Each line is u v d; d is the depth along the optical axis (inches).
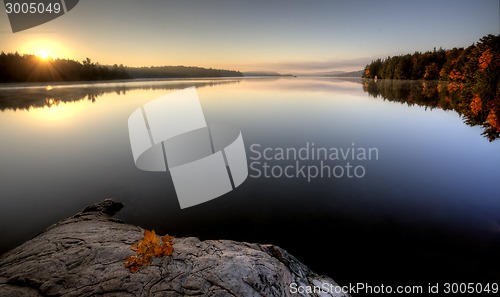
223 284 149.3
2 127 748.0
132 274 153.6
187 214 263.7
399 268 190.2
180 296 138.9
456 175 343.3
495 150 447.8
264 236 229.3
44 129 710.5
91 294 138.4
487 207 264.1
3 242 229.9
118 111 1013.2
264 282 156.6
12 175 374.3
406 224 241.6
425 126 651.5
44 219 264.8
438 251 207.0
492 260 195.2
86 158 443.8
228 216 259.3
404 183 321.4
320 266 193.5
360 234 230.1
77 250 178.4
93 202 296.4
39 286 144.6
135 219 256.7
